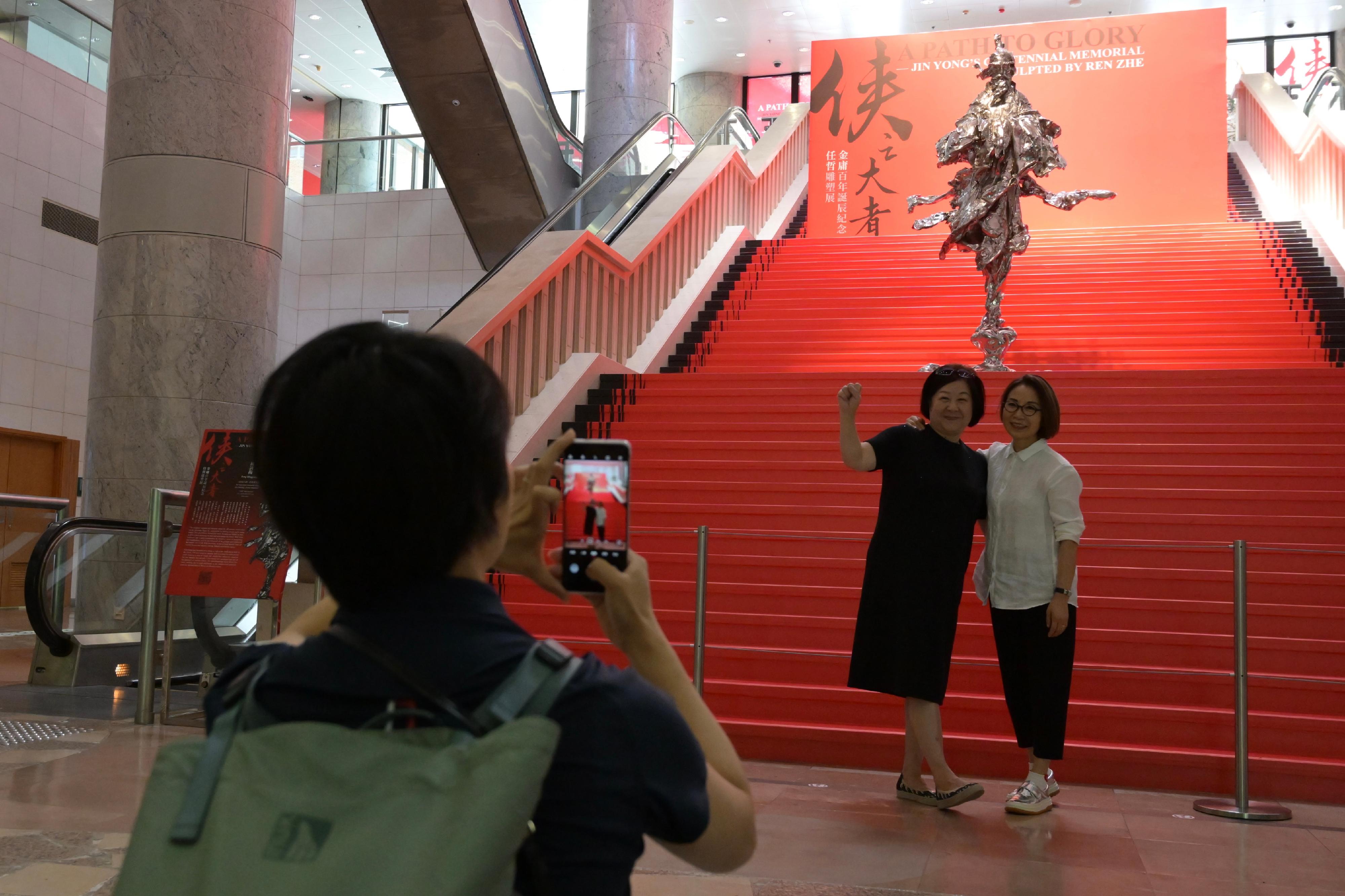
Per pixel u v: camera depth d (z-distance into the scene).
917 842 3.39
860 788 4.20
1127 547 4.78
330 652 0.83
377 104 24.36
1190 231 11.48
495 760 0.73
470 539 0.88
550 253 8.06
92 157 14.77
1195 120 12.97
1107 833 3.57
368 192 18.05
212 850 0.72
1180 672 4.56
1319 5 19.80
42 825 3.34
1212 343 8.56
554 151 14.19
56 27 14.30
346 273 17.94
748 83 24.59
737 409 7.51
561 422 7.53
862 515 6.07
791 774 4.43
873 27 21.50
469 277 17.44
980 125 8.37
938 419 4.02
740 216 13.54
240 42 7.53
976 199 8.35
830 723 4.79
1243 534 5.57
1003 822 3.69
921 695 3.82
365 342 0.88
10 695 6.02
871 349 9.30
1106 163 13.08
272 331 7.75
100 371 7.41
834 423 7.07
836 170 13.91
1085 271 10.46
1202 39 13.04
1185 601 4.96
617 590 1.01
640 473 6.86
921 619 3.86
